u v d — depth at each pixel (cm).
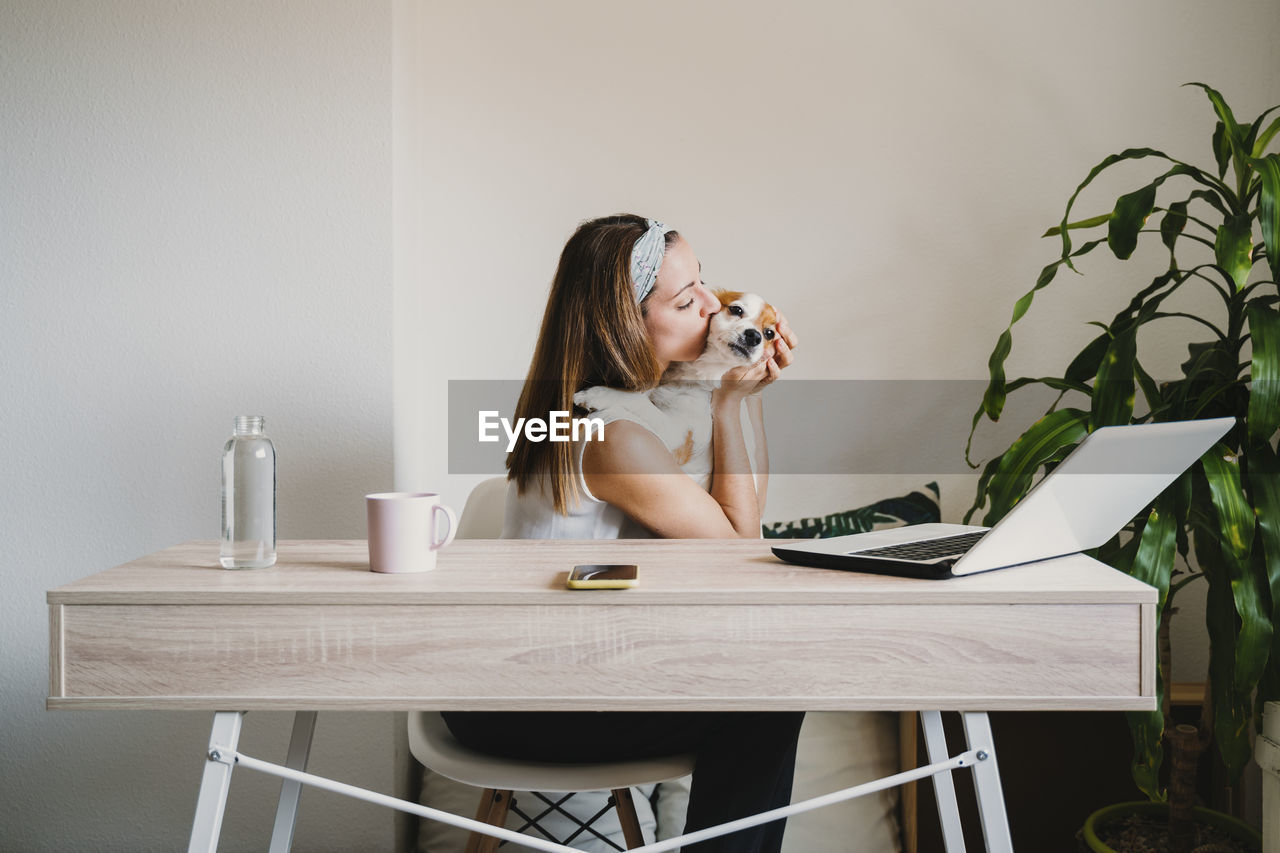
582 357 190
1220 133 166
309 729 126
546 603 99
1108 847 159
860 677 99
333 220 177
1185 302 203
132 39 175
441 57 204
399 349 184
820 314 206
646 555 121
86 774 178
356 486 179
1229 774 148
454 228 205
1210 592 153
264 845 180
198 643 99
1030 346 205
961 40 204
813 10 205
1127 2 203
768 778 116
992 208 205
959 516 206
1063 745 181
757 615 99
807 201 206
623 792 145
